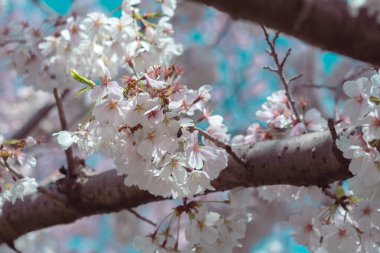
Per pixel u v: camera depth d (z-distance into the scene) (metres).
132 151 1.40
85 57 1.63
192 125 1.39
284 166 1.46
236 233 1.48
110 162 3.78
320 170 1.44
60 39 1.65
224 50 4.09
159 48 1.60
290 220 1.52
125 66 1.60
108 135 1.39
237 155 1.46
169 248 1.48
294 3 1.17
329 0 1.18
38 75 1.71
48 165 3.57
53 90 1.63
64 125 1.61
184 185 1.41
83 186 1.58
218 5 1.18
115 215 3.57
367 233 1.47
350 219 1.50
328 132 1.45
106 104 1.39
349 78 1.76
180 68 1.42
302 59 3.62
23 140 1.55
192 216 1.46
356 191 1.41
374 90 1.39
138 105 1.38
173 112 1.39
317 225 1.51
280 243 3.49
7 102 3.84
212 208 1.56
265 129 1.56
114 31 1.59
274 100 1.58
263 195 1.54
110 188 1.56
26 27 1.74
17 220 1.62
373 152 1.38
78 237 3.98
